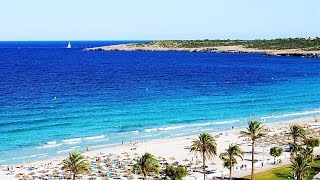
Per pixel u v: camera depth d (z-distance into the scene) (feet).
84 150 353.92
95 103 544.21
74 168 229.86
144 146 365.61
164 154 339.77
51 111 489.26
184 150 352.69
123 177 283.38
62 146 365.61
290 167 288.51
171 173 260.62
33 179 277.85
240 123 467.52
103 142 379.96
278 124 462.60
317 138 369.09
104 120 458.09
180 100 585.63
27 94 593.42
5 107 501.56
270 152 321.93
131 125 443.32
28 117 456.86
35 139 383.45
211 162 317.42
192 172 294.05
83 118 463.01
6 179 277.03
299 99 623.36
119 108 519.19
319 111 543.39
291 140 382.63
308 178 272.31
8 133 396.98
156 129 431.02
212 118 487.20
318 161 310.65
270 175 286.05
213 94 645.92
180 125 449.89
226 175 288.30
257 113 522.47
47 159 328.08
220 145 365.81
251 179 275.59
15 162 320.70
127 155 336.29
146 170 234.79
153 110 515.50
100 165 308.19
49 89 646.33
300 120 487.20
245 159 325.42
